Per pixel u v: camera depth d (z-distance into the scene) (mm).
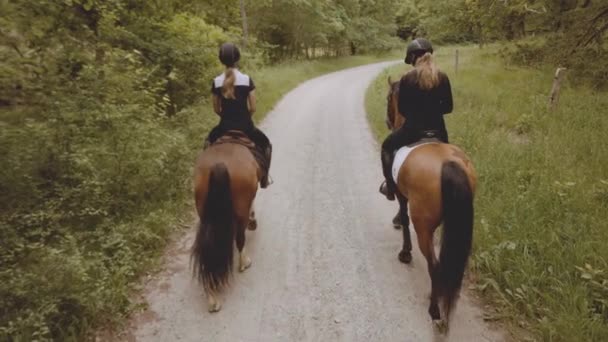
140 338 3414
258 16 25375
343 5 35312
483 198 5199
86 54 7406
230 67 4027
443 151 3324
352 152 8414
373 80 20719
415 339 3375
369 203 5953
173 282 4145
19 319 3090
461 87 12328
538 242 4059
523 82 12055
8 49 6488
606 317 3270
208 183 3537
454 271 2969
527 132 8156
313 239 5000
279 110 13039
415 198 3293
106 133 5613
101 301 3467
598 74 11039
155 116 8195
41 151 5043
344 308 3768
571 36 12312
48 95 6137
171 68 9836
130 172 5539
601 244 3896
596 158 6062
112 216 4906
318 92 17078
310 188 6562
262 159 4219
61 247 3984
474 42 39969
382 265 4430
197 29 11406
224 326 3557
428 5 25109
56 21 7215
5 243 4004
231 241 3469
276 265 4453
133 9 9648
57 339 3258
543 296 3453
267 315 3686
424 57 3559
